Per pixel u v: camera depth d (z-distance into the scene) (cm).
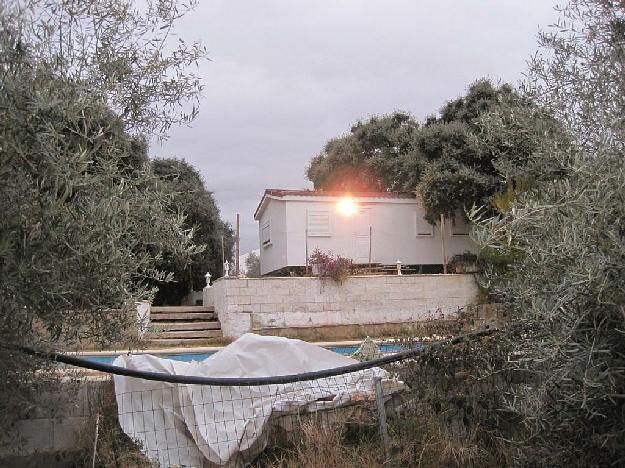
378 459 488
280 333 1608
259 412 521
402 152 2825
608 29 407
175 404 516
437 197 1973
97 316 351
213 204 2409
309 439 497
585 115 380
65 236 315
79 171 311
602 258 331
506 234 368
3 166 299
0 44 309
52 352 352
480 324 543
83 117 335
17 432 404
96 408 489
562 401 375
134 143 401
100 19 379
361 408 532
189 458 502
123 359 514
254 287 1611
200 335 1576
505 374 506
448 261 2127
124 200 349
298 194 2080
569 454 388
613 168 340
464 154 1980
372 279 1702
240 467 511
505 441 477
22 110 307
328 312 1656
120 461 474
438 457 489
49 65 333
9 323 306
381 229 2133
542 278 377
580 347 341
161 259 411
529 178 442
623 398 352
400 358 514
